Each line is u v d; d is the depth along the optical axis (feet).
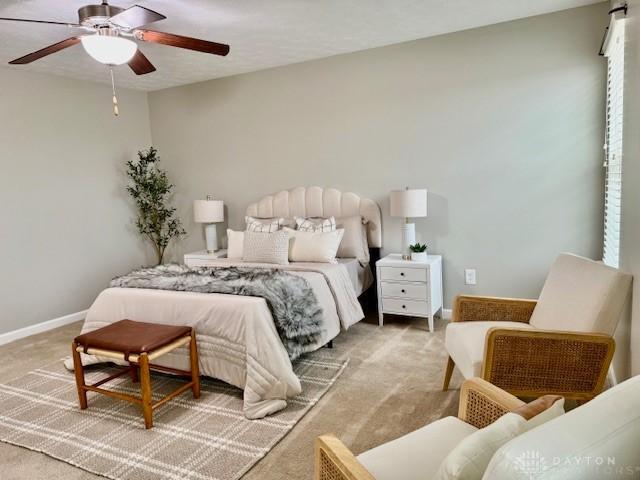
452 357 8.16
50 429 8.07
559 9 11.20
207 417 8.27
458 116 12.78
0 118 13.39
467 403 5.08
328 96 14.56
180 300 9.42
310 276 11.21
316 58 14.46
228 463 6.86
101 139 16.33
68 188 15.28
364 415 8.17
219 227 17.34
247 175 16.42
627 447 2.43
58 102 14.92
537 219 12.16
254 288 9.24
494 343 6.64
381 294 13.04
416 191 12.54
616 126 8.80
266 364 8.53
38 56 9.14
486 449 2.93
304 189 15.20
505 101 12.16
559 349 6.61
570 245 11.87
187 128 17.37
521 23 11.72
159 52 12.98
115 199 16.89
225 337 8.92
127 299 9.95
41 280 14.52
